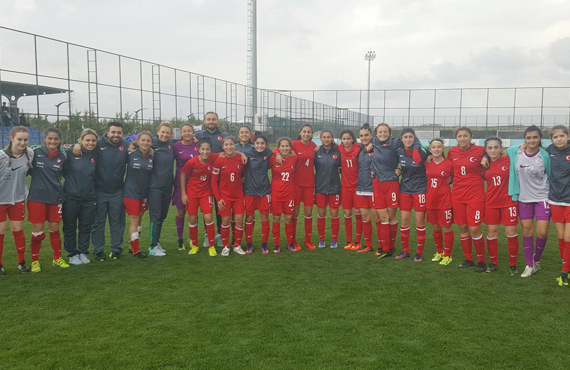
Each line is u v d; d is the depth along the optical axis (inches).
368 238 244.4
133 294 167.0
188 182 233.5
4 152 186.1
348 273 197.5
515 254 196.9
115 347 121.8
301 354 117.3
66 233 212.2
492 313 147.7
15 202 193.2
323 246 254.4
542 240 194.7
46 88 621.0
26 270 198.5
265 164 234.4
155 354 117.4
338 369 109.5
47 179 197.9
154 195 229.0
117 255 224.8
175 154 242.1
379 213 226.2
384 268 206.7
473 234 199.6
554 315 146.2
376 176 225.5
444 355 117.3
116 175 217.3
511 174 191.2
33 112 607.5
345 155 245.1
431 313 147.4
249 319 141.6
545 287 176.6
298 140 253.6
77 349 120.7
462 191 201.6
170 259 223.8
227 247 234.5
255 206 237.5
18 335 130.0
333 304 155.9
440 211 210.7
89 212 214.2
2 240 192.2
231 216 254.7
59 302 158.1
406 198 220.1
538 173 185.3
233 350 119.6
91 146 206.2
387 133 223.3
